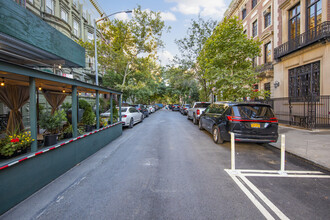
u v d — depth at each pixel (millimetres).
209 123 7645
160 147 6172
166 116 20734
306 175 3834
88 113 5953
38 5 12445
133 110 12156
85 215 2439
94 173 3904
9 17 3648
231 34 9797
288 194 3006
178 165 4395
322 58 9203
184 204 2693
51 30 4965
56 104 7309
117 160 4785
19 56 5156
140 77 20016
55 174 3619
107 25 14398
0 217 2400
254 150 5836
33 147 3113
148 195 2959
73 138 4336
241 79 9516
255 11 16938
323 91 9125
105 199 2842
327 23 8867
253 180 3561
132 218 2369
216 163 4559
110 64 15992
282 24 12594
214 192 3062
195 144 6621
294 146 5930
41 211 2537
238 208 2592
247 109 5629
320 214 2457
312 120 8852
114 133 7523
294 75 11344
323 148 5660
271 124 5449
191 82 24906
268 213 2473
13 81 4180
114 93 7863
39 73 3275
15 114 4957
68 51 5855
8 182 2564
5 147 2666
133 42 15062
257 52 9828
